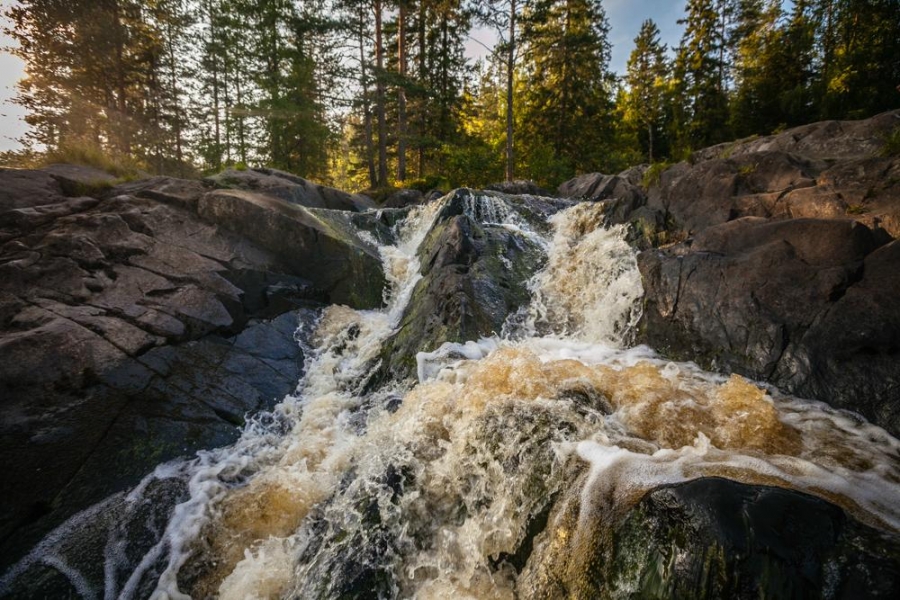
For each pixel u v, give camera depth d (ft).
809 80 82.38
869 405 12.59
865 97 63.77
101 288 19.92
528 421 12.94
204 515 13.69
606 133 97.25
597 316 22.11
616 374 15.90
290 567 12.09
